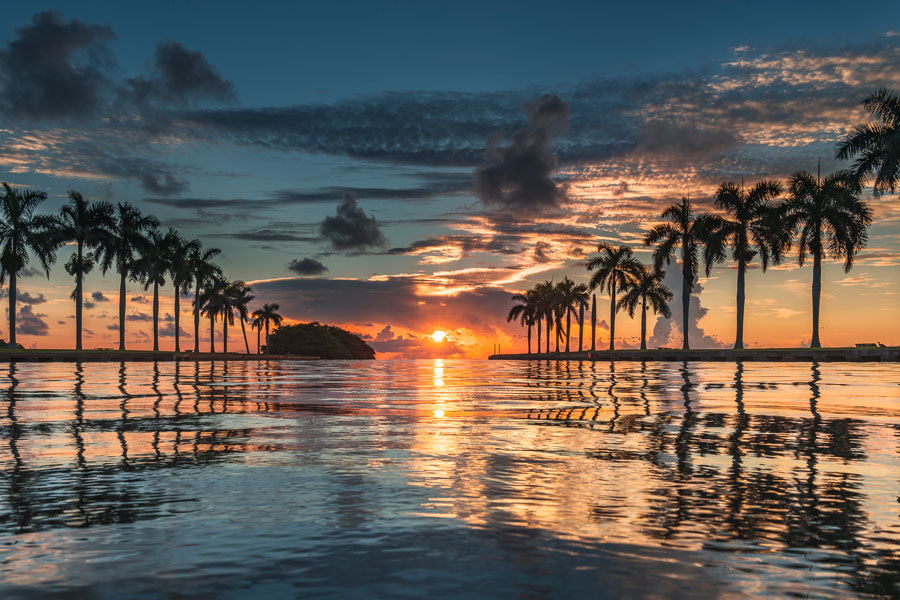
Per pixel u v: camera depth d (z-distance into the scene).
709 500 4.64
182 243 88.25
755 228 56.72
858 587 3.05
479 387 18.64
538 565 3.30
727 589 3.01
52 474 5.57
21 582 3.08
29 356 51.56
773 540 3.73
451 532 3.85
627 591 2.96
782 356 48.41
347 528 3.93
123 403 12.70
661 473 5.61
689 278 65.44
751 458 6.36
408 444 7.24
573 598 2.88
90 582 3.08
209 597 2.90
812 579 3.15
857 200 49.66
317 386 19.30
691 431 8.38
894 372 27.28
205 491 4.90
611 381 21.56
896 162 41.34
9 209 56.84
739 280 57.09
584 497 4.72
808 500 4.66
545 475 5.51
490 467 5.87
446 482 5.22
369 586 3.01
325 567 3.26
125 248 65.31
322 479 5.33
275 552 3.49
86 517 4.18
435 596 2.90
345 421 9.58
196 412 10.92
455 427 8.80
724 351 53.09
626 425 9.00
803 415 10.23
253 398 14.15
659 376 25.19
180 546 3.59
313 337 186.88
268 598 2.89
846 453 6.65
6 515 4.23
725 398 13.70
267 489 4.96
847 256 50.47
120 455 6.54
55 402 12.87
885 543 3.69
